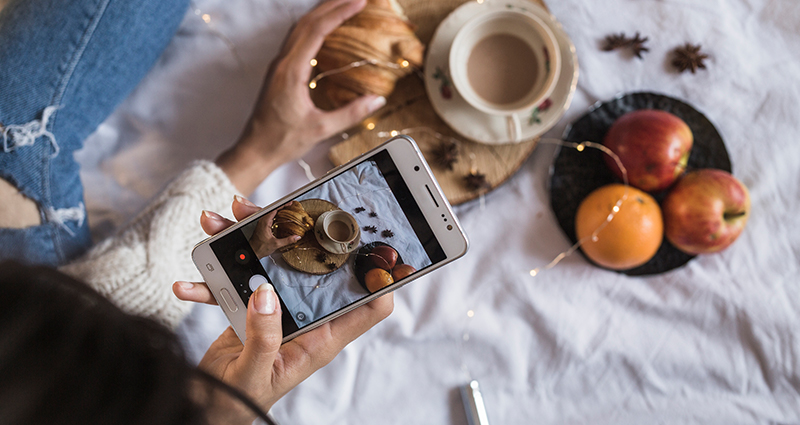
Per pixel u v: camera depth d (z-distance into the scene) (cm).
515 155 80
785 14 83
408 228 54
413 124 81
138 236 71
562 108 76
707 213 71
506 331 84
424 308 84
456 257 54
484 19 74
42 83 70
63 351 28
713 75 83
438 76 77
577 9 83
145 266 68
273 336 49
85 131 78
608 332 83
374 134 81
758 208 83
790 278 82
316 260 56
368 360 84
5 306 30
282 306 56
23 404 27
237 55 83
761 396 82
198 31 83
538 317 84
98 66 73
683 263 80
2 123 68
